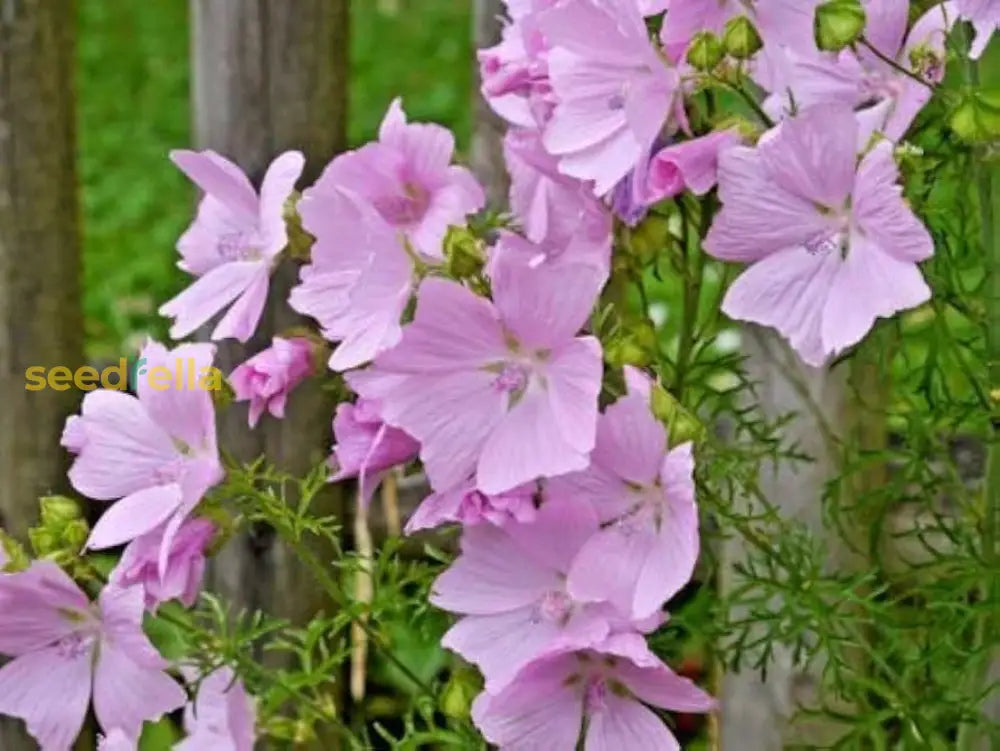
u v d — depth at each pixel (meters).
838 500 0.63
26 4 0.72
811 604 0.58
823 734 0.69
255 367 0.57
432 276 0.52
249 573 0.74
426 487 0.75
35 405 0.76
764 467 0.69
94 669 0.58
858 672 0.64
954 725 0.62
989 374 0.56
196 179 0.58
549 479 0.52
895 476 0.65
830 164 0.50
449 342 0.51
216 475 0.55
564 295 0.50
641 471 0.52
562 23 0.52
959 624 0.59
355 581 0.73
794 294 0.52
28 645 0.58
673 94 0.53
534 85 0.55
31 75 0.73
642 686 0.53
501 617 0.54
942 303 0.57
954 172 0.60
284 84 0.70
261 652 0.74
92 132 1.92
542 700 0.53
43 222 0.74
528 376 0.52
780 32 0.52
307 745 0.73
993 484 0.58
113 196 1.72
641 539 0.52
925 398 0.61
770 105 0.55
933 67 0.53
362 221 0.54
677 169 0.52
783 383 0.67
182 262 0.60
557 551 0.53
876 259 0.51
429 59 2.17
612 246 0.57
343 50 0.71
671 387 0.59
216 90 0.70
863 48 0.54
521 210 0.58
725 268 0.58
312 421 0.72
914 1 0.56
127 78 2.11
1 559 0.58
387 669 0.80
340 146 0.72
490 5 0.69
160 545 0.55
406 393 0.51
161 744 0.79
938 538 0.69
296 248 0.57
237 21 0.70
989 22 0.50
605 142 0.54
